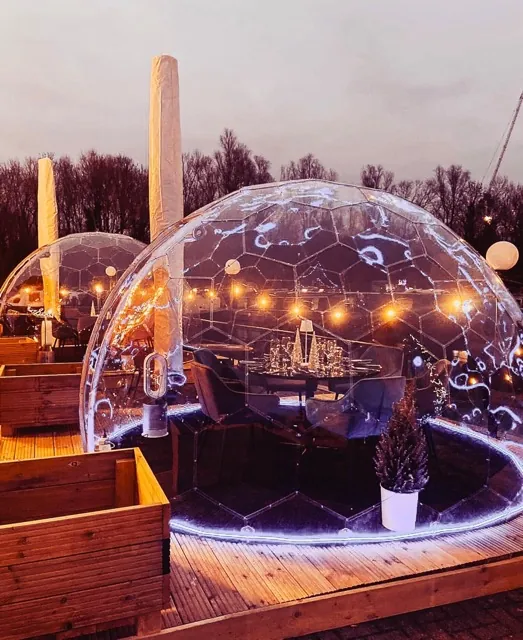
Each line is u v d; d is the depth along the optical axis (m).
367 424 4.19
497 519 3.59
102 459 2.86
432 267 10.50
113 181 29.41
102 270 18.73
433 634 2.61
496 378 7.25
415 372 6.39
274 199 5.39
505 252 6.22
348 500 3.93
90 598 2.21
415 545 3.22
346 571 2.90
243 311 14.39
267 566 2.96
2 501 2.69
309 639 2.56
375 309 13.02
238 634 2.48
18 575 2.12
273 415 5.05
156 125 5.56
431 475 4.46
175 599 2.62
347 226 10.72
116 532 2.24
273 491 4.09
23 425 5.39
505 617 2.76
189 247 15.65
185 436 5.42
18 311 12.75
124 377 6.89
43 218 9.52
